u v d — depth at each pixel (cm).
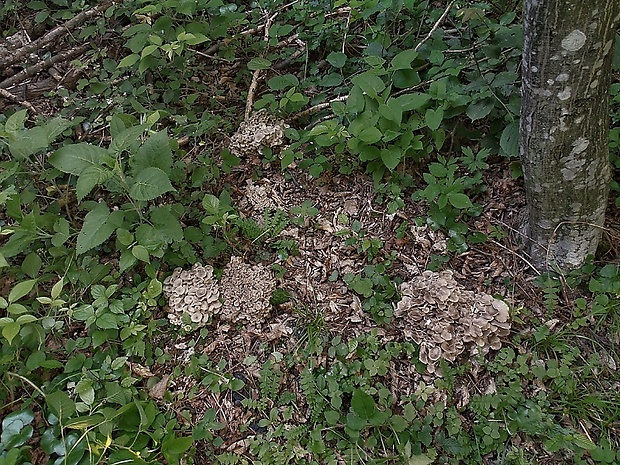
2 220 350
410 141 325
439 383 266
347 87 390
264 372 278
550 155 256
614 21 218
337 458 253
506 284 302
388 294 301
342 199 355
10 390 274
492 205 332
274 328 299
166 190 272
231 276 309
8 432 251
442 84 319
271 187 363
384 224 336
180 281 304
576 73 228
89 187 271
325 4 430
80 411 254
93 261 317
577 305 282
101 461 243
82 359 279
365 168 363
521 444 252
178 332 300
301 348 290
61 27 468
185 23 429
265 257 330
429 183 317
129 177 299
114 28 473
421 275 300
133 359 288
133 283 316
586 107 239
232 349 296
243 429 268
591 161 257
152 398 277
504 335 275
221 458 256
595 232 287
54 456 252
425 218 331
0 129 304
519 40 319
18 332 268
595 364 266
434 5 414
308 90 411
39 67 453
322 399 267
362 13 373
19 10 501
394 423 254
